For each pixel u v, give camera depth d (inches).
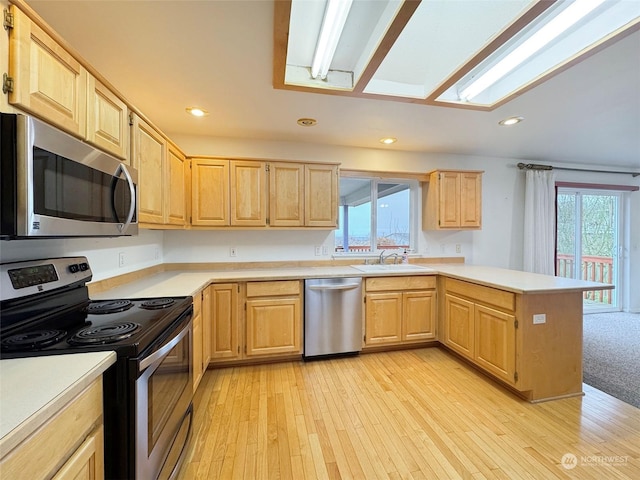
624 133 120.1
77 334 45.2
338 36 63.6
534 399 85.6
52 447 28.6
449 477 59.0
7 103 37.0
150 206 80.0
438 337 124.9
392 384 95.6
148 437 42.9
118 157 63.9
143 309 60.8
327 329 113.4
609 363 110.5
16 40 37.6
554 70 72.3
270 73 74.5
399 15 52.3
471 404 84.5
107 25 57.0
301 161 120.5
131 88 82.4
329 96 86.9
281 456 64.7
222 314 104.4
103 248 80.1
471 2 55.8
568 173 169.9
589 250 182.2
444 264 147.9
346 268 129.4
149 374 43.5
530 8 51.1
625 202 184.1
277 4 51.5
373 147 139.7
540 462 62.9
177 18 55.2
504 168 158.9
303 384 95.5
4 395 29.0
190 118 104.3
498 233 158.6
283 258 133.6
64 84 46.4
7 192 35.8
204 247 126.0
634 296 183.8
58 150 42.0
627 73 76.0
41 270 51.6
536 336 85.4
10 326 45.0
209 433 72.1
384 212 149.3
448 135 122.6
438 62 75.3
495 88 91.0
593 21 62.4
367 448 67.1
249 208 116.2
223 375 101.9
